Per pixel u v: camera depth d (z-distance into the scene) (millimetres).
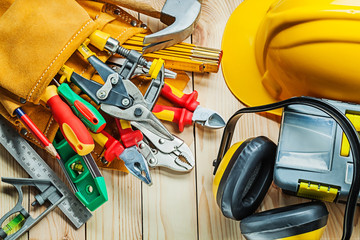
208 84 1294
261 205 1236
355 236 1212
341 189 1068
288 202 1240
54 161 1225
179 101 1219
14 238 1123
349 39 1028
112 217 1218
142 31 1242
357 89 1106
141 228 1221
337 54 1054
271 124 1285
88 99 1173
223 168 1067
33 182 1164
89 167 1135
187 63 1232
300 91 1179
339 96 1144
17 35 1106
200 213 1231
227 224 1229
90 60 1112
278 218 1003
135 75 1176
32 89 1094
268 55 1175
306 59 1090
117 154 1135
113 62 1210
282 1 1126
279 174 1082
